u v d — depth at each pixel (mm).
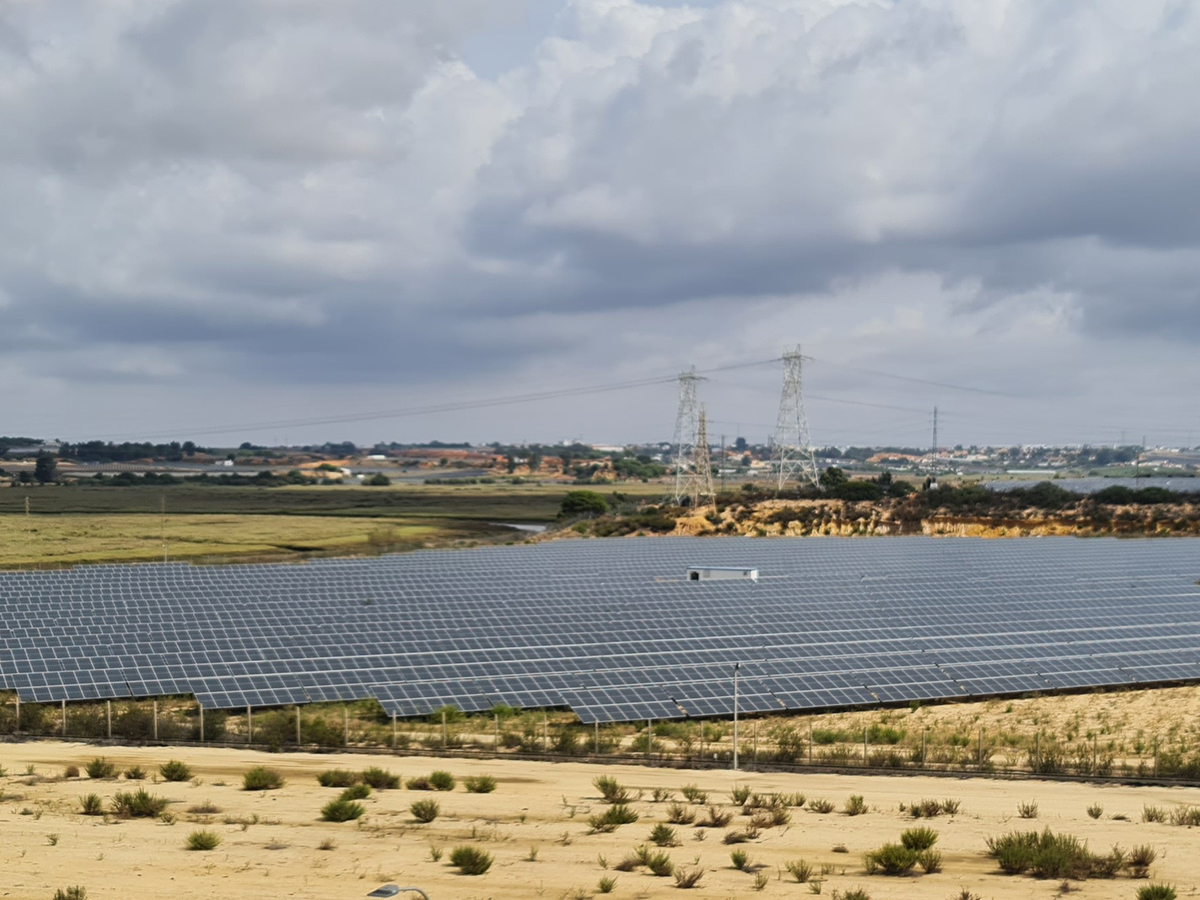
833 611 96125
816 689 75000
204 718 66812
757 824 40250
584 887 31547
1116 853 34000
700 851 36125
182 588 104312
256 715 70250
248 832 38719
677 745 64000
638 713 69438
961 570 128125
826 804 44250
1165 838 38594
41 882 31516
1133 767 58125
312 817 41656
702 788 50344
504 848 36438
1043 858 33031
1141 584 116562
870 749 62969
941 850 36312
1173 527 195875
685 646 82688
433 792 48281
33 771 51906
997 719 71938
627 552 147625
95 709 68312
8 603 94375
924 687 76750
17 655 75938
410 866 33875
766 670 77750
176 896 30281
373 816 41812
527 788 49562
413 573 119438
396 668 75625
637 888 31484
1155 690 80062
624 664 77938
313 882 31828
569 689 72688
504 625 87688
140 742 62781
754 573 118875
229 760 57406
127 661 75562
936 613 96750
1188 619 98688
